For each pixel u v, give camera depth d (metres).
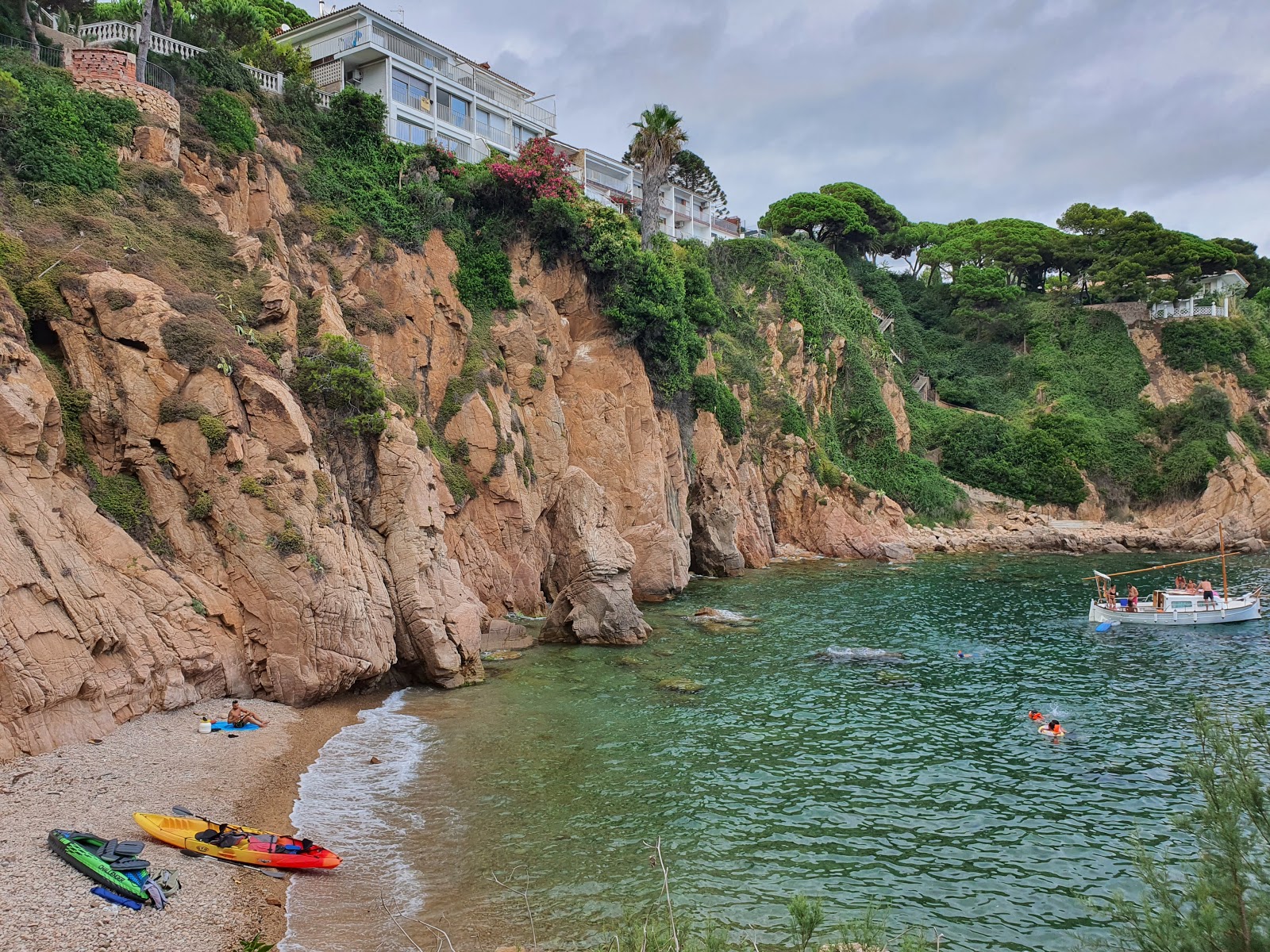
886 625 42.22
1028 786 22.64
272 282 30.92
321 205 40.44
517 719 26.78
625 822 19.89
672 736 25.66
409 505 31.06
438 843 18.47
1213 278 106.81
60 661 19.95
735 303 80.69
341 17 54.53
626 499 50.53
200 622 24.59
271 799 19.77
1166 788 22.59
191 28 43.75
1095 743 25.91
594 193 76.69
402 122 55.44
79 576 21.34
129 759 19.98
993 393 97.00
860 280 105.38
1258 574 59.94
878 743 25.64
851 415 82.19
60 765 18.91
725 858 18.36
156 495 25.34
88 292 25.50
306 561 26.06
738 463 65.81
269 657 25.78
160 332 26.00
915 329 104.38
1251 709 10.05
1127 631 41.88
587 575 37.41
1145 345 96.81
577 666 33.41
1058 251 107.50
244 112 37.91
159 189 31.48
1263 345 95.94
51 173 28.31
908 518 79.12
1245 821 10.08
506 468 41.81
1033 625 42.88
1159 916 9.27
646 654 35.44
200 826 17.27
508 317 47.19
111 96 32.03
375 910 15.68
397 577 30.19
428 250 44.59
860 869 18.05
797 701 29.47
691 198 94.81
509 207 49.62
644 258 53.38
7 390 21.22
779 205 107.50
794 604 47.66
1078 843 19.39
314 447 29.45
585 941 14.93
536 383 46.69
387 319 39.53
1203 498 80.88
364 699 28.08
